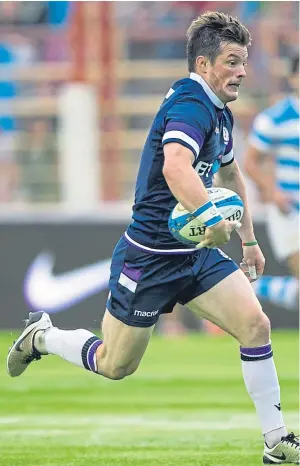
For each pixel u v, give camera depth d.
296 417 23.12
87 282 42.09
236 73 15.44
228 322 16.39
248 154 35.84
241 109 46.88
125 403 25.88
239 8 50.00
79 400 26.44
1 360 34.56
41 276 42.22
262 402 16.56
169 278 16.20
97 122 46.22
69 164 44.97
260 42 47.50
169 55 49.91
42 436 21.14
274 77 46.81
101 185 45.66
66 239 42.12
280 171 35.62
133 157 46.12
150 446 19.80
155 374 31.25
